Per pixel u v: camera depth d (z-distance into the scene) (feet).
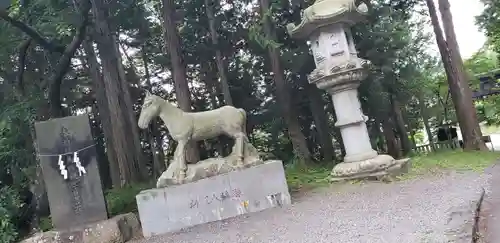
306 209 23.02
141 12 52.90
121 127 51.93
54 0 35.37
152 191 25.48
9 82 39.63
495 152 42.83
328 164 46.50
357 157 30.50
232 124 27.25
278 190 25.70
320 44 31.50
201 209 25.17
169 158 75.31
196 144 37.29
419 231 15.19
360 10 30.55
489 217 16.56
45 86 38.32
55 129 26.27
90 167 26.05
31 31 34.88
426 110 86.28
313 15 30.17
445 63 50.39
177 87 42.47
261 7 46.93
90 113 71.51
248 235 19.60
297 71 50.60
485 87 71.05
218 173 26.12
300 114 59.11
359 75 30.60
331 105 58.39
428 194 22.02
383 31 50.47
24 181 34.24
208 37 58.90
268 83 61.52
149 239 23.79
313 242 16.28
